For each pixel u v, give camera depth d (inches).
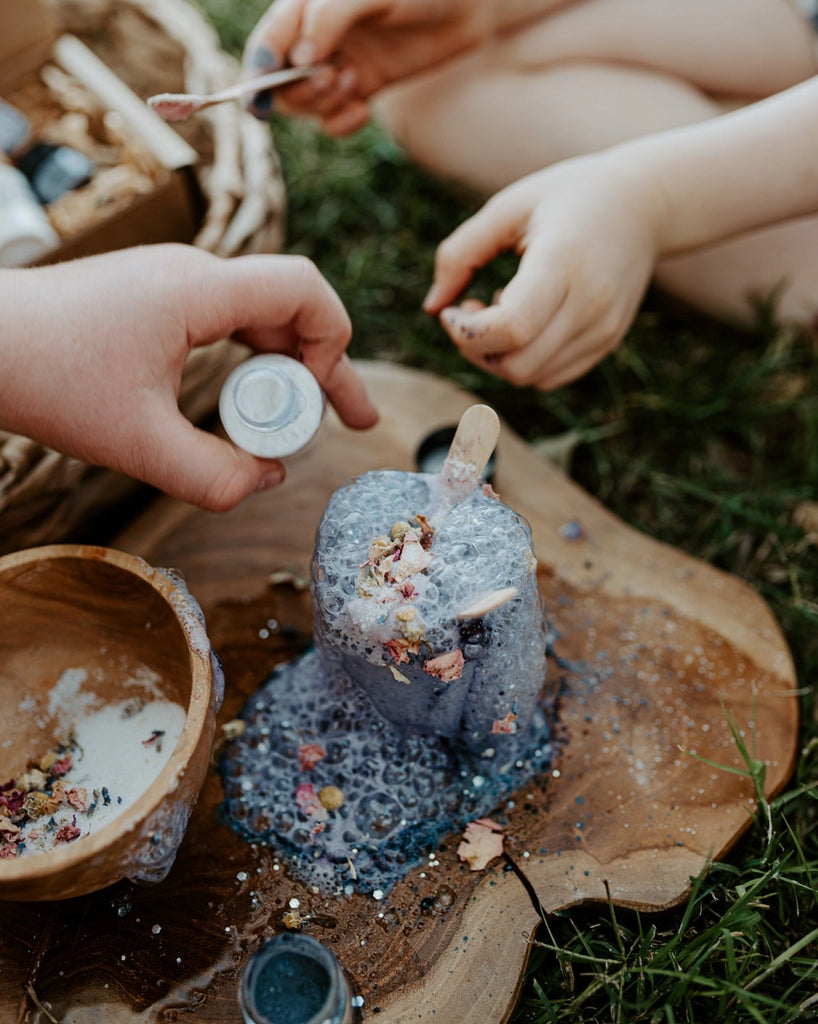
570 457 48.6
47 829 29.2
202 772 27.0
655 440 49.9
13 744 31.0
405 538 27.4
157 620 30.1
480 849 30.8
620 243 35.8
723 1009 29.5
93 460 30.2
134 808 24.4
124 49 53.1
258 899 30.3
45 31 48.1
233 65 51.2
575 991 31.3
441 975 28.7
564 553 38.7
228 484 30.5
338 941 29.4
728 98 51.1
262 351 35.2
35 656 31.5
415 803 31.8
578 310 35.7
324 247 58.9
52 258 37.4
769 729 34.0
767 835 32.8
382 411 42.5
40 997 28.5
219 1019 28.0
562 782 32.8
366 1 40.3
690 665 35.6
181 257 30.4
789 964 31.5
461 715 30.2
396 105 50.4
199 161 48.1
